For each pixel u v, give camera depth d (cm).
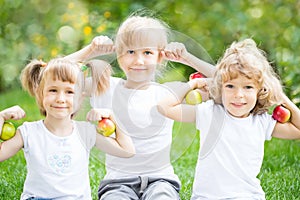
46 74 333
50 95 332
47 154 332
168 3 820
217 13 817
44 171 330
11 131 329
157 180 348
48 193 330
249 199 334
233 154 340
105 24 761
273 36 786
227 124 344
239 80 336
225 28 805
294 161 489
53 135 335
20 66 845
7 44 856
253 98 338
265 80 343
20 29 866
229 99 339
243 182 339
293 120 354
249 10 832
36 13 879
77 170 336
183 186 413
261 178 433
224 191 336
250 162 343
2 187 409
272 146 529
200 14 823
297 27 783
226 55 346
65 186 332
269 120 353
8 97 790
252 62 335
